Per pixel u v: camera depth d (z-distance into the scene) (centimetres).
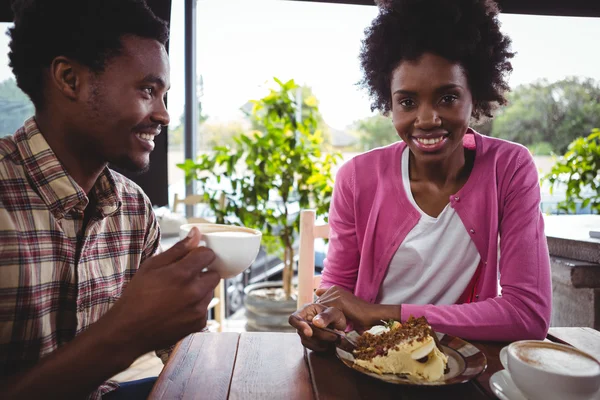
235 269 71
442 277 125
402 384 77
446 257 123
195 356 94
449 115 109
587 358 69
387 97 130
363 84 138
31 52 78
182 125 296
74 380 64
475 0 114
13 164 82
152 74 81
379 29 123
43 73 79
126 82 79
